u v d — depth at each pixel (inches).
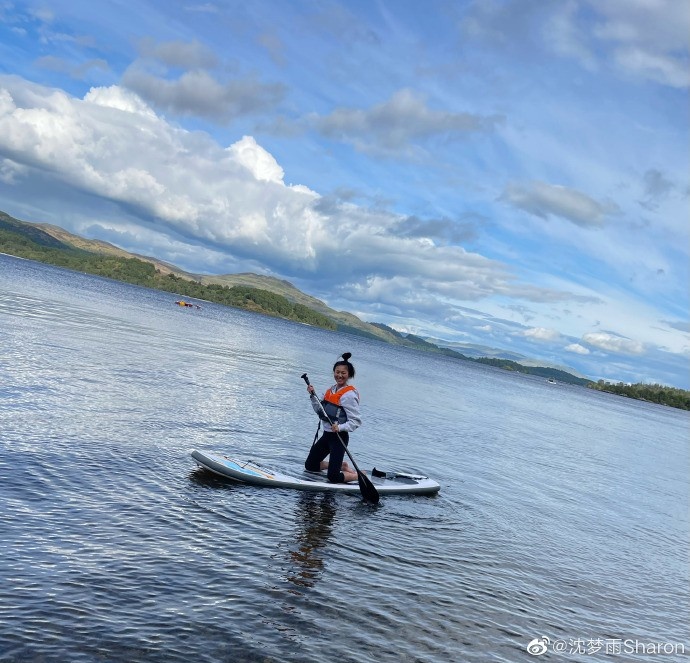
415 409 1079.6
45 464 349.4
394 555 311.9
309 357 2025.1
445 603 263.6
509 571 323.6
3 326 960.9
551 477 652.1
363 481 412.2
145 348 1123.3
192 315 3690.9
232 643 200.5
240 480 397.4
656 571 385.7
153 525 290.5
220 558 266.2
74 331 1138.0
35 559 233.1
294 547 296.4
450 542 352.8
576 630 266.5
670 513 595.8
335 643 212.1
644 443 1476.4
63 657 177.3
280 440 554.9
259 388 899.4
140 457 404.8
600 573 355.3
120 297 3848.4
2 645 176.7
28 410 468.4
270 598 236.8
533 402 2453.2
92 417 490.9
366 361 2795.3
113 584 225.6
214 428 546.9
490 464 647.1
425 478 482.0
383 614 241.1
